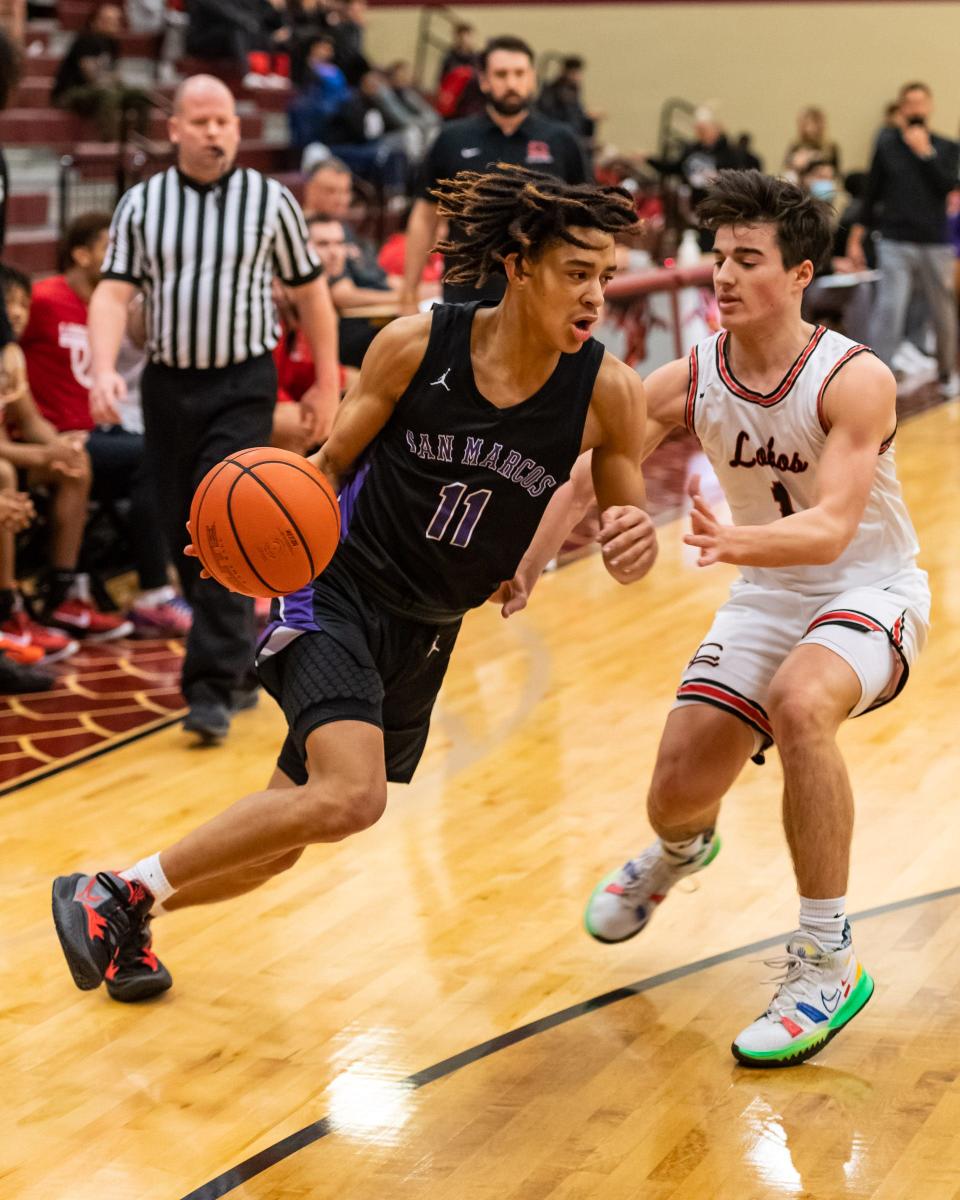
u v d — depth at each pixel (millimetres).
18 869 4586
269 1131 3182
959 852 4590
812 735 3307
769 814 4938
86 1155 3102
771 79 20531
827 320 12922
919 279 12977
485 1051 3494
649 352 10742
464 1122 3193
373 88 15664
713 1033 3551
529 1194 2922
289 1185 2973
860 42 20078
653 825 3773
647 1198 2896
